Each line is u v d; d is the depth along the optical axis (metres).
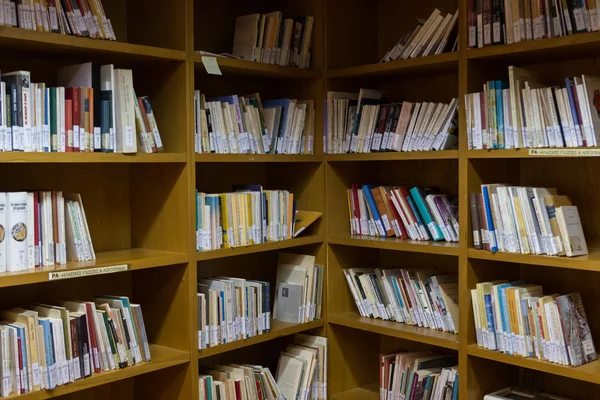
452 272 3.37
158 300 2.87
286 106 3.18
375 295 3.29
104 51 2.49
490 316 2.77
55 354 2.31
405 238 3.19
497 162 2.96
